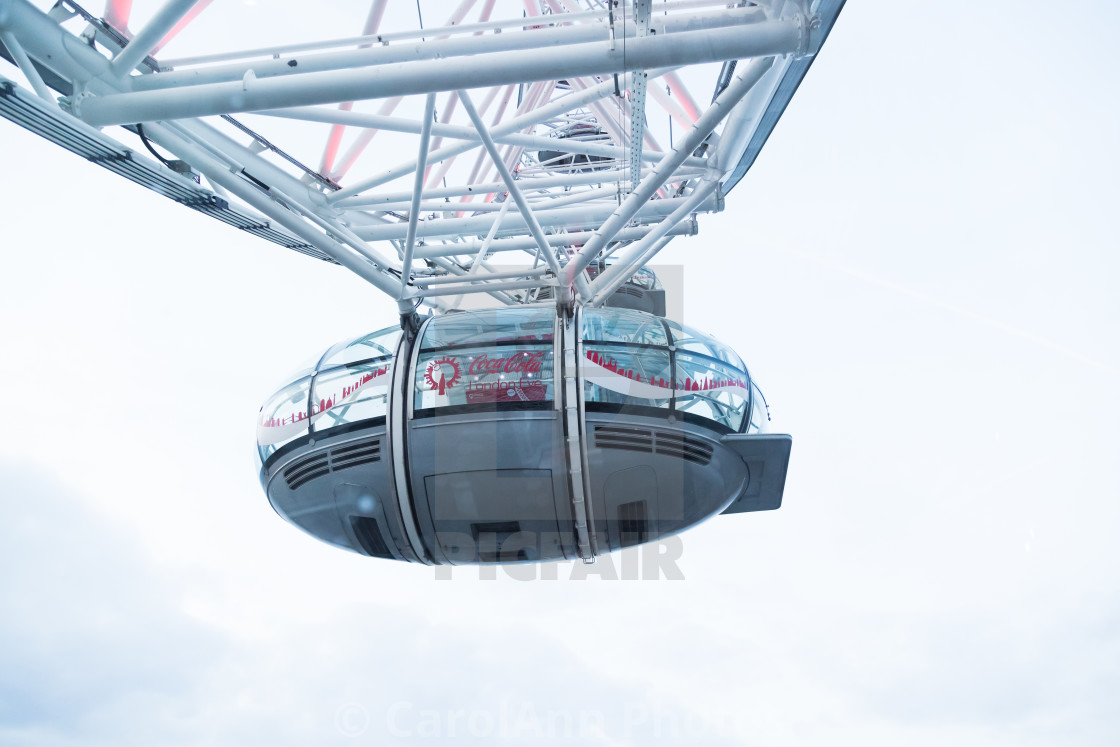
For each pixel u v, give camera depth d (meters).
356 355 16.08
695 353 15.68
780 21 10.98
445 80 11.30
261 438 16.67
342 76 11.59
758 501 17.81
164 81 13.84
